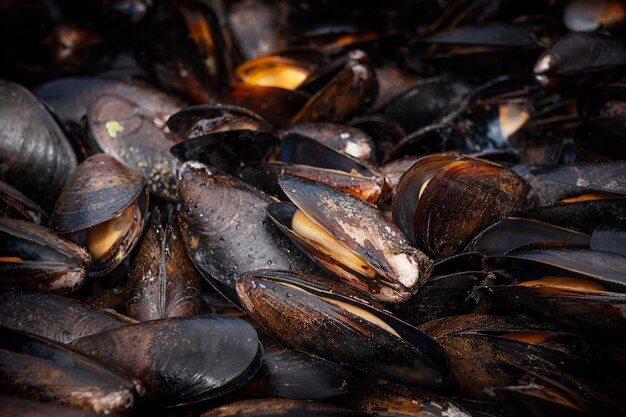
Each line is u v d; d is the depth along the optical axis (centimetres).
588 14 54
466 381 39
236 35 55
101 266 42
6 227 39
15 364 35
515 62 51
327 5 55
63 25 54
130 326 37
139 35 54
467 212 41
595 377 39
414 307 40
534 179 44
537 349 38
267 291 38
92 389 35
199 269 41
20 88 45
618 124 45
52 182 45
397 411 37
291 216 41
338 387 37
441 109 51
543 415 37
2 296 39
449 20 54
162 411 37
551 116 49
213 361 36
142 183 43
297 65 52
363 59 49
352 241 39
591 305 38
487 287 40
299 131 47
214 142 43
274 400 36
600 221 42
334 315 37
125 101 47
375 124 49
